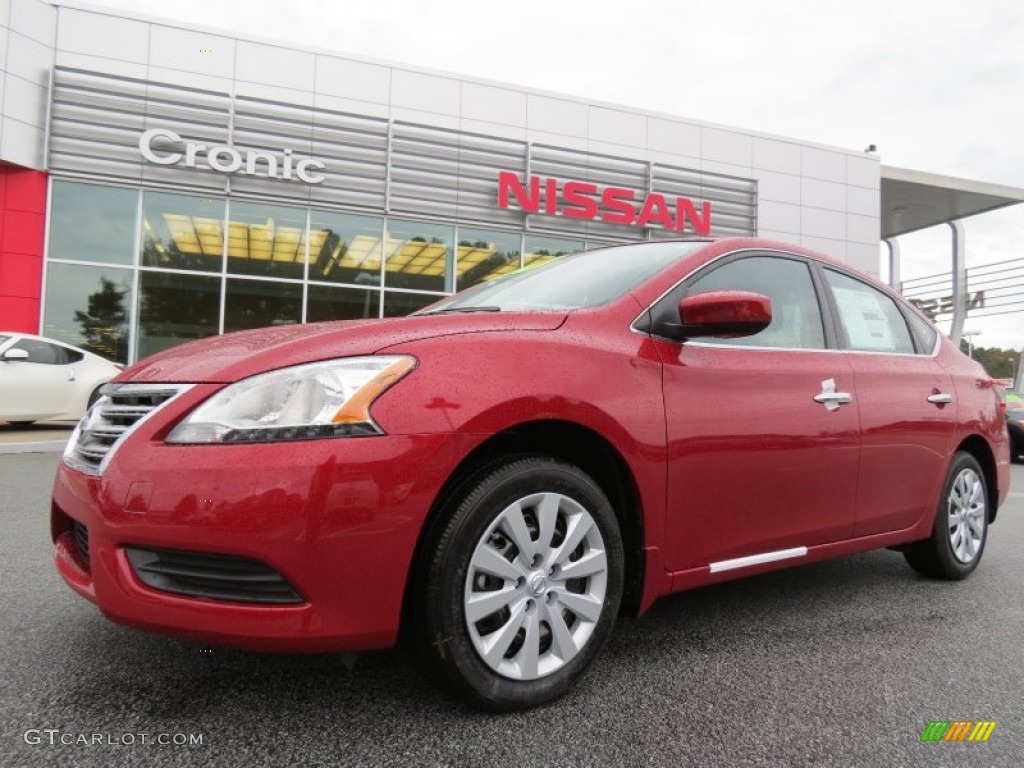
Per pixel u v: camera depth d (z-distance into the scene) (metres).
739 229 16.89
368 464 1.79
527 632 2.02
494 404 1.96
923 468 3.33
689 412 2.38
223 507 1.71
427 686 2.18
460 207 14.18
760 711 2.11
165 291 12.52
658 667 2.42
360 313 13.58
